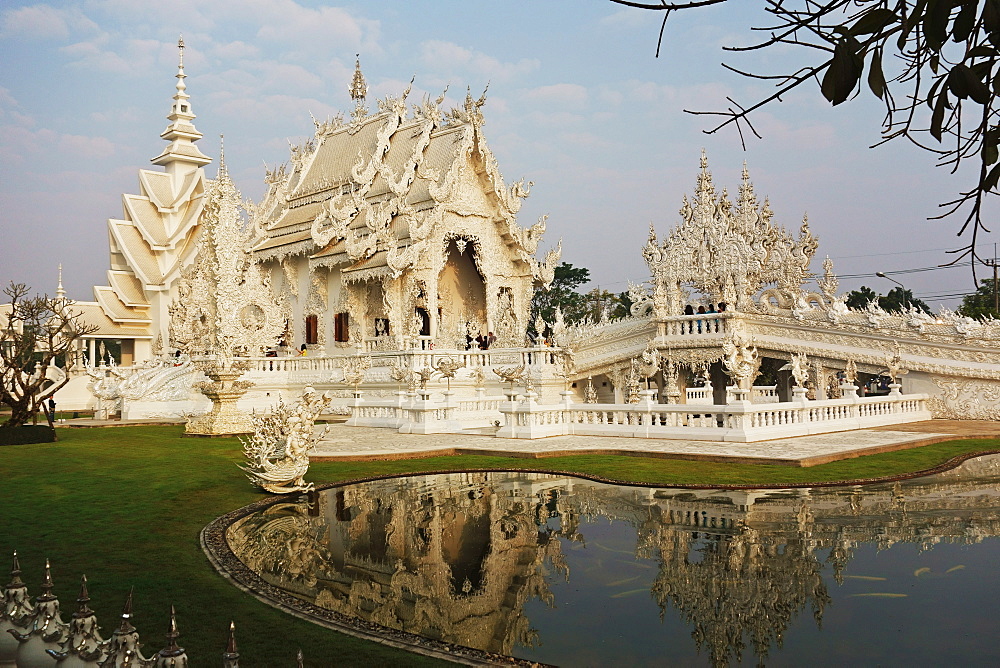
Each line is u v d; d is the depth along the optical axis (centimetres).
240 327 2856
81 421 3334
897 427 2442
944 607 766
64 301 4566
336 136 5103
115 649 440
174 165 6450
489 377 3462
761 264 3734
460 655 644
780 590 833
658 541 1053
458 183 3853
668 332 3403
